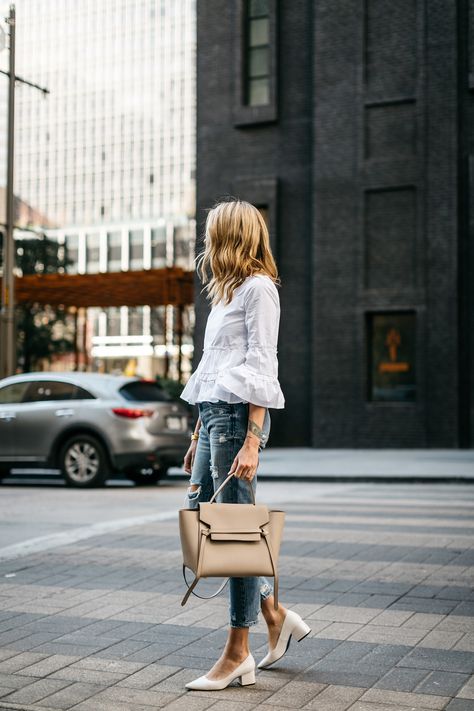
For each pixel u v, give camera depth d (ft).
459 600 15.87
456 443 65.10
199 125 75.46
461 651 12.61
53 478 48.70
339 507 30.19
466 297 65.77
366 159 68.74
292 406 71.41
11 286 54.08
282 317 72.08
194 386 11.52
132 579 18.02
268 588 11.82
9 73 53.83
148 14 291.99
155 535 23.67
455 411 65.10
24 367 160.04
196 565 10.03
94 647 12.99
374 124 68.80
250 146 73.92
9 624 14.40
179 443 41.39
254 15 74.59
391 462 53.31
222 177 74.64
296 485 42.39
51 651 12.78
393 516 27.37
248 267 11.25
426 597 16.11
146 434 40.19
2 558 20.39
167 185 283.59
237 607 11.09
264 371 10.89
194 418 67.67
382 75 68.64
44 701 10.54
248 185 73.31
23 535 24.35
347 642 13.16
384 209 68.33
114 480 48.03
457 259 65.77
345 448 68.13
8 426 41.75
